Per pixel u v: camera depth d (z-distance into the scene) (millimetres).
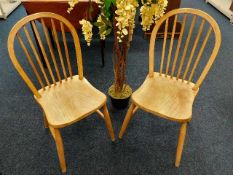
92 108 1276
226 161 1499
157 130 1692
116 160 1509
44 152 1555
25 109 1859
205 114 1812
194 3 3654
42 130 1695
